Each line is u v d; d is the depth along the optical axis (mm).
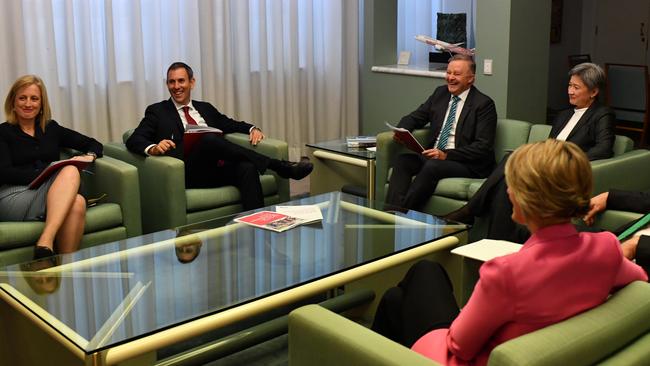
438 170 4051
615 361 1508
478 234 3918
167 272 2574
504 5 4992
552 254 1536
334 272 2555
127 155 4066
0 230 3189
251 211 3279
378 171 4344
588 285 1562
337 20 6234
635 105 7008
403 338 2061
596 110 3891
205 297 2350
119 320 2182
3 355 2580
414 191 4051
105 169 3729
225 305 2291
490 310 1544
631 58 8844
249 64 5793
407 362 1551
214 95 5660
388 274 2988
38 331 2371
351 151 4512
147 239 2928
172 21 5324
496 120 4262
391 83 6055
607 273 1589
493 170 4082
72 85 4938
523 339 1428
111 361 1997
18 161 3652
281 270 2578
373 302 3037
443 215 4035
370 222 3113
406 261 2721
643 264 2637
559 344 1422
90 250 2809
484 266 1572
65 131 3881
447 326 1893
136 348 2033
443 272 2172
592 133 3869
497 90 5145
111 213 3568
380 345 1627
